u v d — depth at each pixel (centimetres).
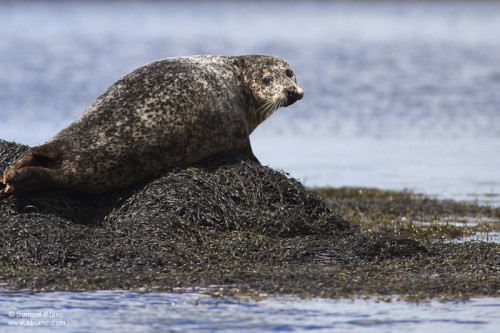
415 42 19612
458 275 3266
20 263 3322
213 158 4081
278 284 3103
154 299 2953
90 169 3756
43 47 17438
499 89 11919
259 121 4466
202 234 3662
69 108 10044
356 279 3178
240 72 4359
